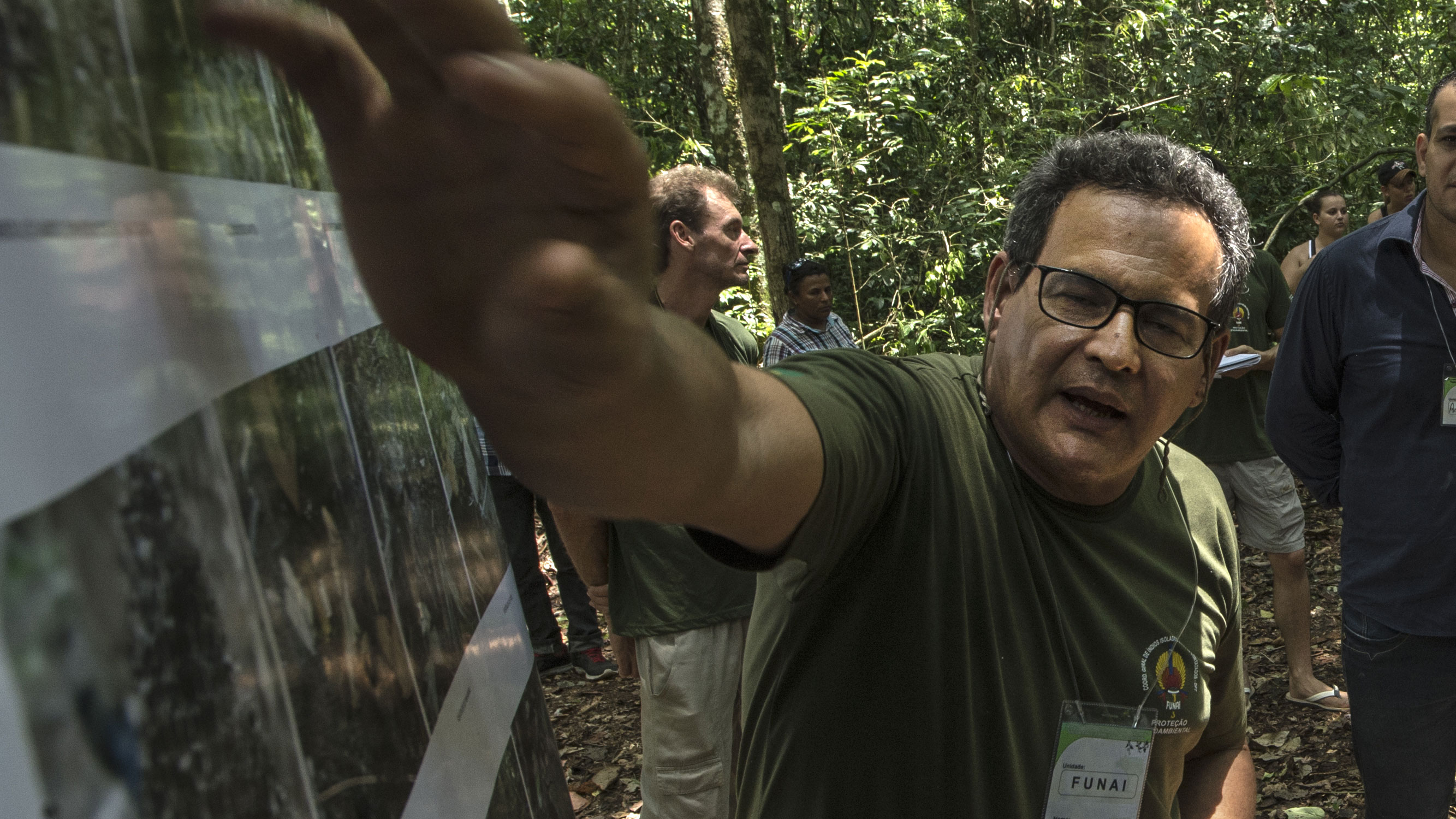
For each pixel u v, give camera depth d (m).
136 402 0.35
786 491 0.78
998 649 1.12
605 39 9.99
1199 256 1.16
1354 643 2.56
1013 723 1.14
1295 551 3.87
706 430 0.59
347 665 0.49
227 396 0.42
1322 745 3.65
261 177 0.52
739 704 2.52
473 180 0.42
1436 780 2.51
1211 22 8.76
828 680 1.10
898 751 1.10
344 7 0.41
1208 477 1.44
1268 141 8.45
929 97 8.77
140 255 0.37
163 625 0.34
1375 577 2.48
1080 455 1.13
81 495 0.31
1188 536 1.35
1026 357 1.15
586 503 0.55
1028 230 1.22
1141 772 1.24
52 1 0.35
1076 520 1.22
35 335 0.30
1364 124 8.36
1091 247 1.14
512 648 0.84
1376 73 9.23
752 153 6.55
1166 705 1.27
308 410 0.51
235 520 0.41
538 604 4.61
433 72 0.42
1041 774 1.18
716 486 0.64
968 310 7.45
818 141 8.30
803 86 10.38
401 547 0.61
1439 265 2.36
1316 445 2.67
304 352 0.52
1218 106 8.60
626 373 0.45
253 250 0.48
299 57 0.41
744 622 2.47
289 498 0.46
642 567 2.43
